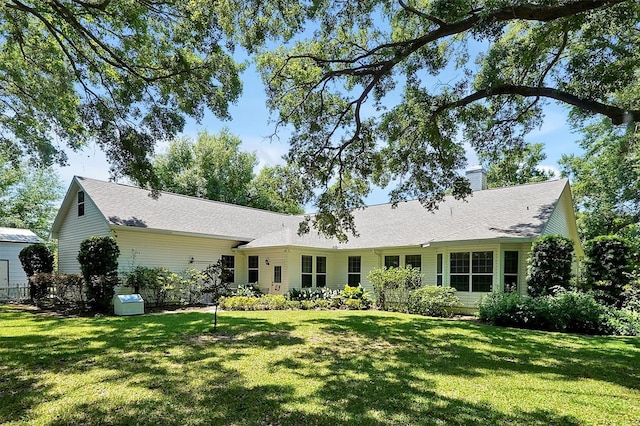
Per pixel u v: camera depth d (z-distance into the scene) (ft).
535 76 30.35
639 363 20.06
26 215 99.86
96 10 27.96
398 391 14.90
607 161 63.10
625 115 21.36
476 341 25.71
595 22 22.47
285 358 20.02
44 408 12.84
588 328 30.48
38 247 53.72
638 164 55.31
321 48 29.71
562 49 27.09
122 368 17.75
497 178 89.97
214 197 108.78
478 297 41.50
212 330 28.27
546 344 25.05
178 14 27.07
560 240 35.68
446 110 31.30
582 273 42.96
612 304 36.17
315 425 11.68
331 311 43.32
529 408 13.33
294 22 25.53
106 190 50.72
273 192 36.86
